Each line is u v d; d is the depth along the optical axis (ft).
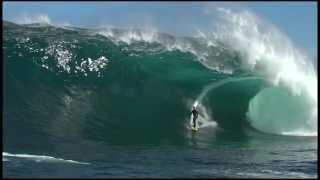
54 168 57.77
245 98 96.22
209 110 95.04
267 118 95.50
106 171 57.31
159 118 91.97
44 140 74.64
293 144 81.92
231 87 97.09
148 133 85.15
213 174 57.62
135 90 95.14
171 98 95.35
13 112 83.92
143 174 56.39
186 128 90.17
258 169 61.77
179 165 62.80
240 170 60.75
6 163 59.26
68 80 93.35
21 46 95.61
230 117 94.73
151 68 97.71
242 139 85.51
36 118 83.41
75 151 69.72
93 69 95.45
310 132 93.45
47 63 94.27
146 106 93.86
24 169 56.54
